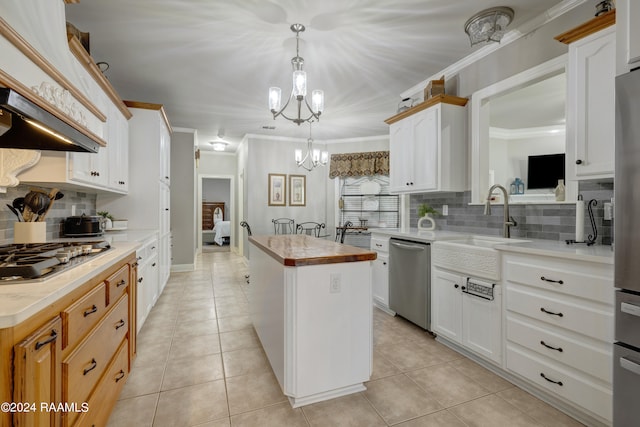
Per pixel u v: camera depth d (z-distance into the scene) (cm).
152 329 280
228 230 891
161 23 232
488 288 204
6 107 93
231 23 234
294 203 627
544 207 232
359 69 313
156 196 350
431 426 157
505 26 225
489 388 190
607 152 165
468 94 294
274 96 239
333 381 177
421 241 274
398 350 240
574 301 157
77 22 230
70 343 108
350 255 178
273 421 160
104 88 246
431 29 243
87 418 121
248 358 227
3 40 96
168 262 445
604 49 166
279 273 180
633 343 127
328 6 214
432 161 295
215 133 581
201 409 169
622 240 129
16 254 135
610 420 143
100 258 154
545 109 443
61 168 188
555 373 166
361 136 618
